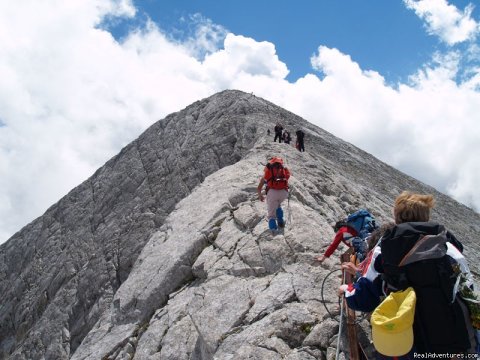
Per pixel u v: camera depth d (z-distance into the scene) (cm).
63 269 2919
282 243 1031
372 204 2217
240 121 3294
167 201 2938
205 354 856
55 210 3778
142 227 2745
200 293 1022
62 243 3316
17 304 3117
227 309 913
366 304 434
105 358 1057
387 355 378
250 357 756
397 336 370
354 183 2958
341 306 676
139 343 1018
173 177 3122
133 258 2473
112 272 2459
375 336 384
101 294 2345
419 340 379
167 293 1159
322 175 1994
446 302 376
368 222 741
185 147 3384
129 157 3731
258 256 1037
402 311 370
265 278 964
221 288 1001
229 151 3042
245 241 1120
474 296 385
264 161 1848
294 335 771
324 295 830
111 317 1207
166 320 1022
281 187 1076
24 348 2253
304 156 2192
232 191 1461
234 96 3903
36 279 3177
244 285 970
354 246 725
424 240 393
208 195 1548
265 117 3594
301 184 1516
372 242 538
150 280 1212
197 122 3756
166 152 3491
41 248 3447
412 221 425
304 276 904
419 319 379
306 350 731
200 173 3003
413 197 433
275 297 875
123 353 1041
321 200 1605
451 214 4147
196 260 1177
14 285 3294
